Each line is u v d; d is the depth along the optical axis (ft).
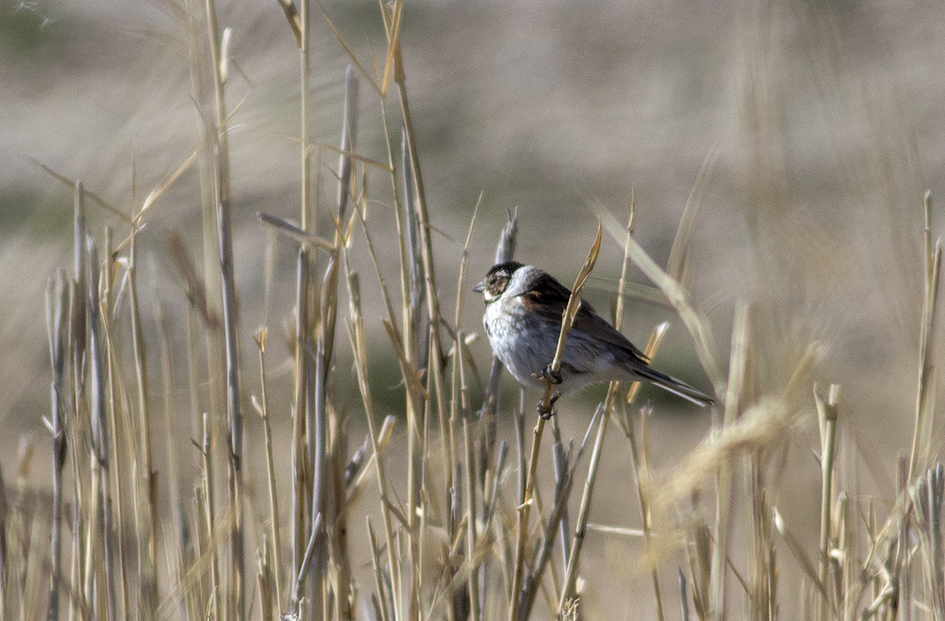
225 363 25.63
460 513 26.35
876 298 77.56
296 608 24.59
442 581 25.49
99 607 25.35
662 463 71.72
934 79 113.39
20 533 25.63
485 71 144.46
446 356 27.30
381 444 25.58
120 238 25.77
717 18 151.33
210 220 25.57
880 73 21.08
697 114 127.03
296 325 25.71
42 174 94.63
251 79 22.82
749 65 19.69
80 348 25.38
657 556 19.56
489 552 26.81
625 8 156.97
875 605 25.27
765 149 19.83
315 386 25.22
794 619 26.55
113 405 25.41
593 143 124.26
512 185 118.21
